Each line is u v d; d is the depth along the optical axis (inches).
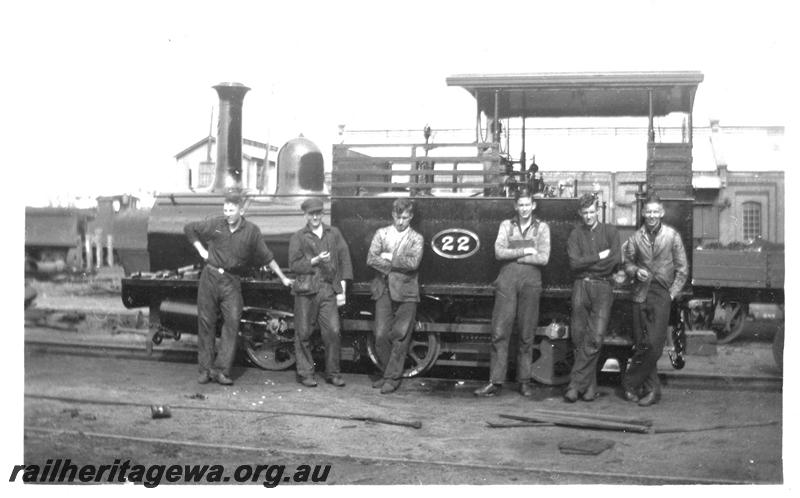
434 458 267.6
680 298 360.8
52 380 378.6
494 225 372.5
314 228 368.8
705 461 264.2
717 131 802.8
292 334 404.8
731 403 344.5
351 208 390.6
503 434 296.2
